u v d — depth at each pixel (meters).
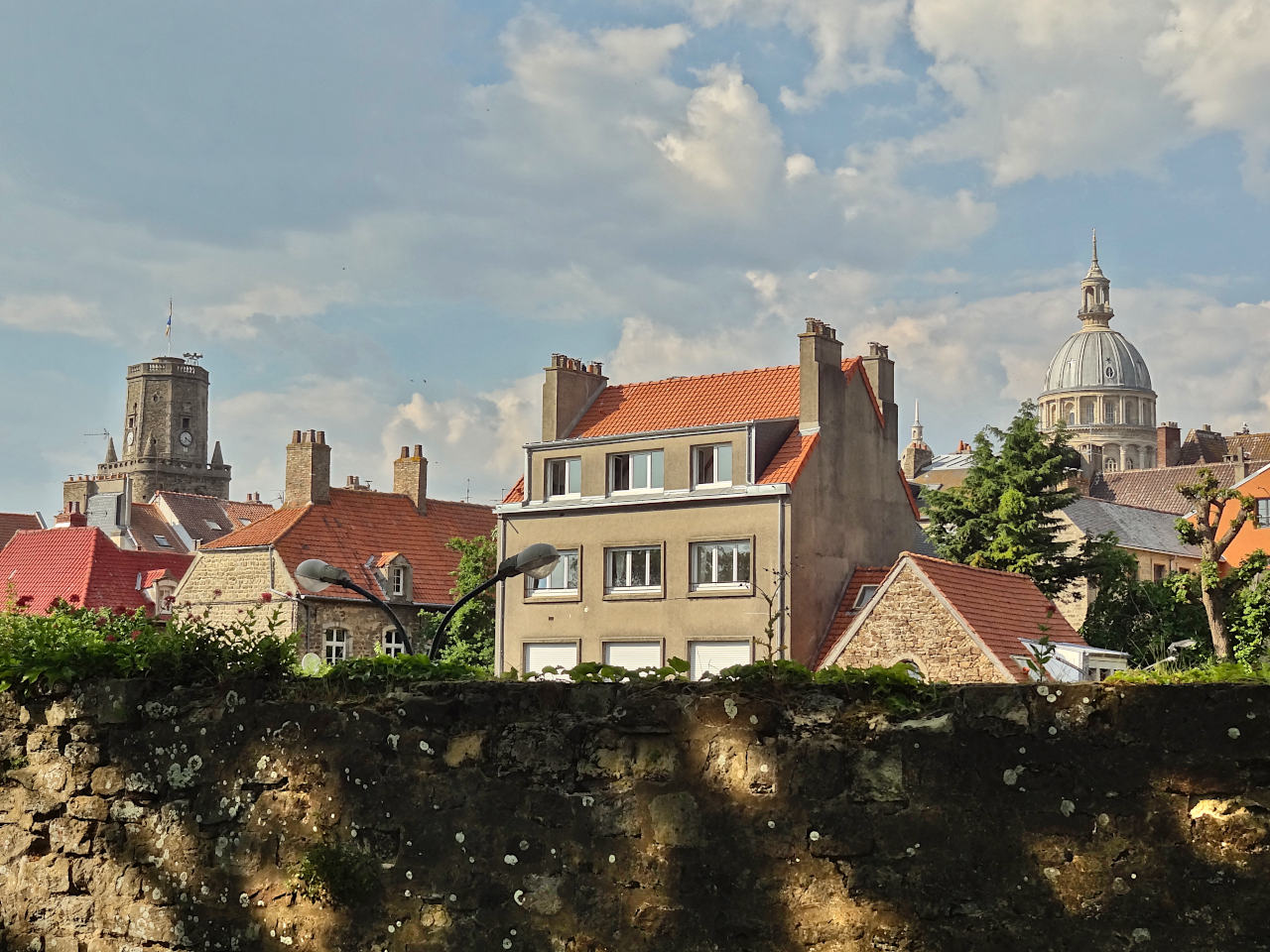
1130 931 6.23
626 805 7.61
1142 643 53.50
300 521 59.47
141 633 9.82
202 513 117.00
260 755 8.87
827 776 7.04
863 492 48.78
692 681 7.62
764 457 46.53
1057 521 57.72
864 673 7.15
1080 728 6.43
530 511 50.38
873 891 6.87
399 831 8.30
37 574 63.91
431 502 66.25
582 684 7.84
